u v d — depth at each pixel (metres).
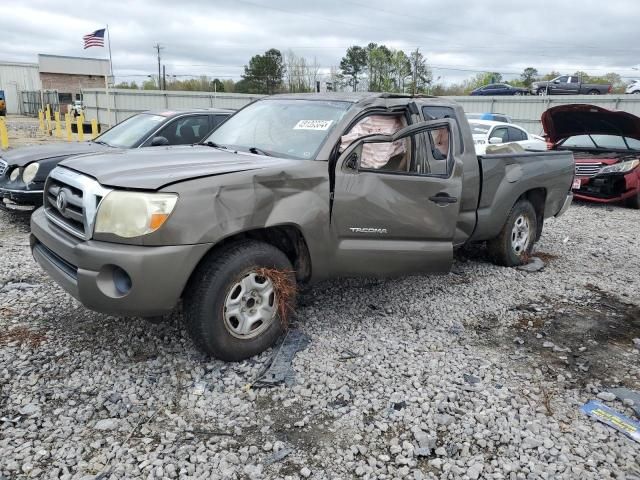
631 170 10.38
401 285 5.36
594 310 4.95
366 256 4.11
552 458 2.83
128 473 2.60
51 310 4.37
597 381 3.65
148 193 3.16
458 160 4.52
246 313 3.62
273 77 58.03
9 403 3.09
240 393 3.31
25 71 54.38
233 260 3.44
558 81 37.31
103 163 3.68
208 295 3.37
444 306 4.88
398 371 3.65
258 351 3.71
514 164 5.66
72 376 3.40
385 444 2.91
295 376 3.51
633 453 2.89
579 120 10.95
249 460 2.74
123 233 3.15
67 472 2.58
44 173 6.92
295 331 4.15
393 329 4.32
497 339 4.27
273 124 4.53
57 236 3.54
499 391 3.44
